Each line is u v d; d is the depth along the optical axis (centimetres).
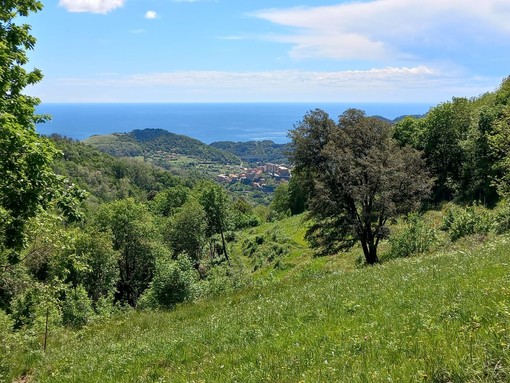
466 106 6625
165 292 2906
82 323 2875
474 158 5444
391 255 3456
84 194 1484
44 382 1289
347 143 3591
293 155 3734
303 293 1723
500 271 1114
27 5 1653
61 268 1952
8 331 2077
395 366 583
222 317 1628
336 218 3616
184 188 12156
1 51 1318
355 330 880
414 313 873
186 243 8056
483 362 511
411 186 3509
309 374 651
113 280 6022
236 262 6994
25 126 1535
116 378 1084
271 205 13950
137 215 6869
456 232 3181
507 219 3011
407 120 7756
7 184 1277
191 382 823
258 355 869
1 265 1762
